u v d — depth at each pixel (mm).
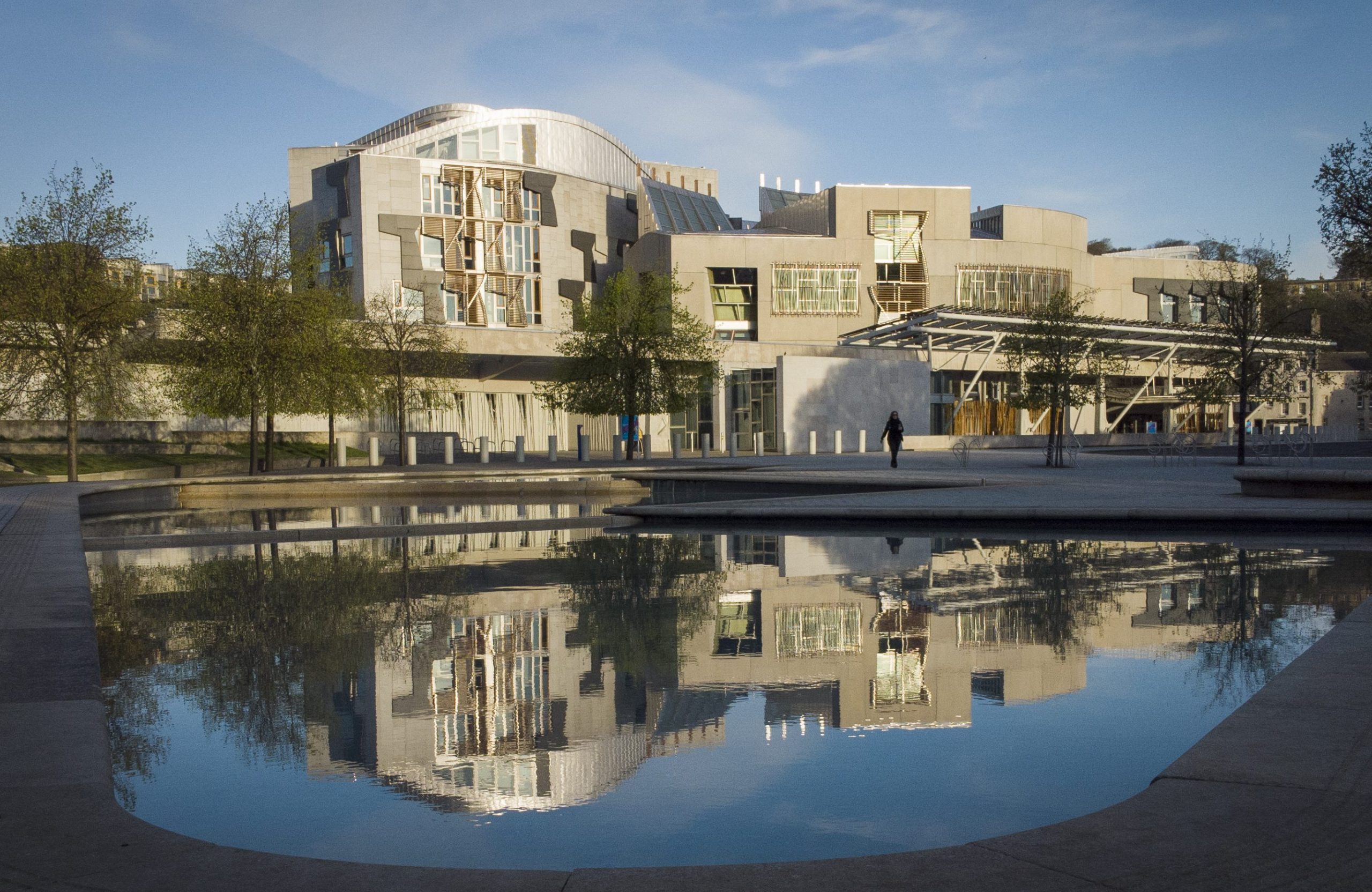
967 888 2691
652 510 16109
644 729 4848
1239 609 7750
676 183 127438
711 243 67938
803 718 4980
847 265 68812
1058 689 5426
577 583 9648
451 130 77750
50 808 3408
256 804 3889
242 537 14062
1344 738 3871
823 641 6852
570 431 58031
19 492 21219
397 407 40125
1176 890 2652
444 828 3611
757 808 3752
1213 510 13812
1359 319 20594
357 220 68375
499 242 72625
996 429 58688
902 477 22094
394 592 9203
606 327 37750
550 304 74812
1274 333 36719
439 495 26453
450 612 8133
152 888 2783
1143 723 4754
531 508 21688
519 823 3660
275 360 30562
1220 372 37000
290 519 18922
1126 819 3139
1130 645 6508
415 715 5180
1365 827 3027
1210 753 3719
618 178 90625
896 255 69625
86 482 26484
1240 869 2762
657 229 76250
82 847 3076
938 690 5457
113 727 4980
